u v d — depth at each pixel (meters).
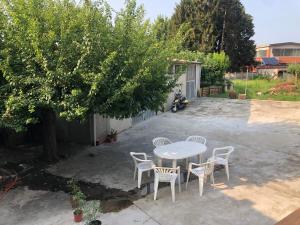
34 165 9.38
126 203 6.90
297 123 14.59
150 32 8.47
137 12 8.14
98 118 11.41
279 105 19.61
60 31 7.30
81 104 7.09
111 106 7.66
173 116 16.64
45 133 9.59
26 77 7.04
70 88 7.20
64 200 7.19
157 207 6.66
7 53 6.98
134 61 7.61
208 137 12.28
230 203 6.76
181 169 8.84
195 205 6.70
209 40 35.88
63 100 7.12
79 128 11.48
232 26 36.91
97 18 7.45
